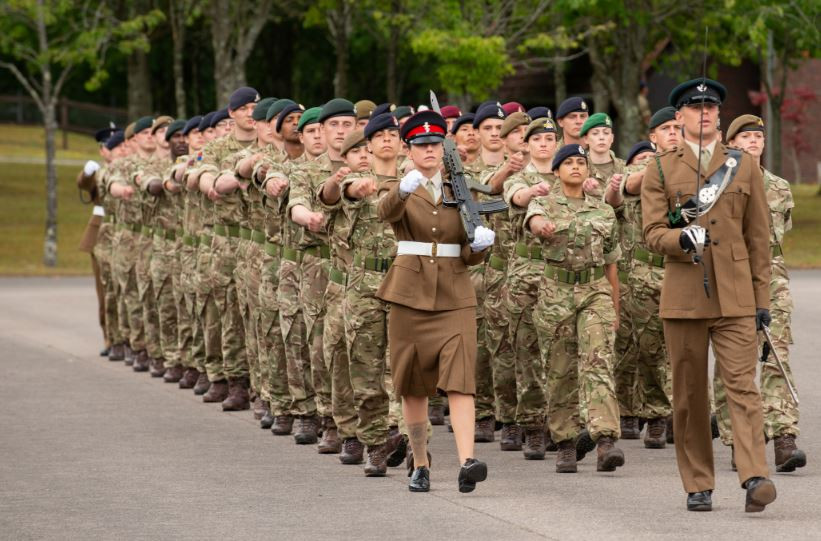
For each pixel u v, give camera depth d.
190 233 32.94
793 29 71.31
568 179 23.20
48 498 21.17
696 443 19.61
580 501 20.41
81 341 43.59
